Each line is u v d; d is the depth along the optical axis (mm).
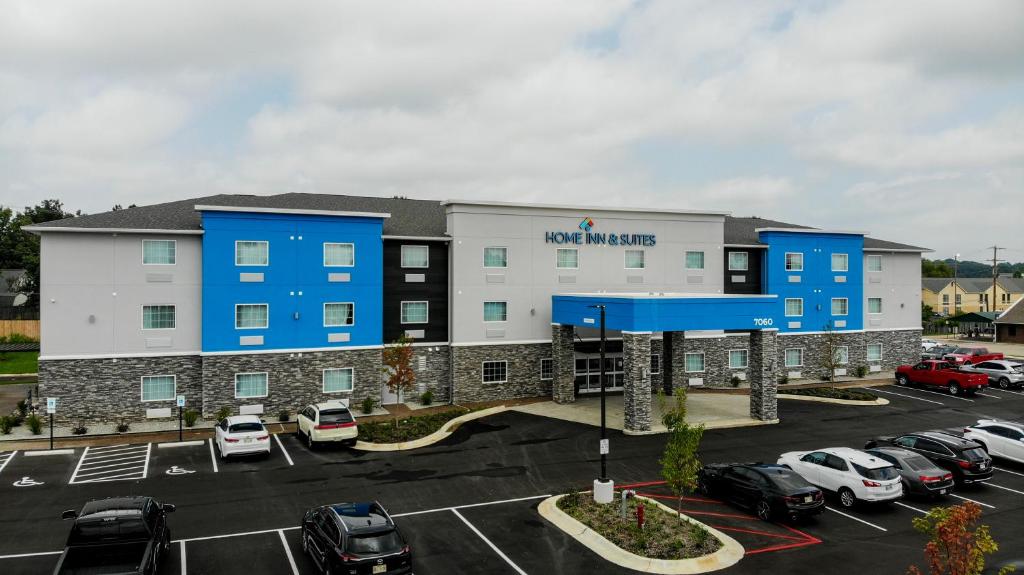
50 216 92875
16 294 82750
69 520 19500
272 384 33781
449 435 30125
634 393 30578
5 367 53094
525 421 32781
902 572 16438
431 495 22047
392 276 36781
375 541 14602
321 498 21656
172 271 32906
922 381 43031
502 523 19578
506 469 25000
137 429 31031
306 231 34438
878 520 20141
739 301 32594
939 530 12078
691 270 41969
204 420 32562
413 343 37031
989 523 19984
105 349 32000
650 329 30812
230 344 33062
